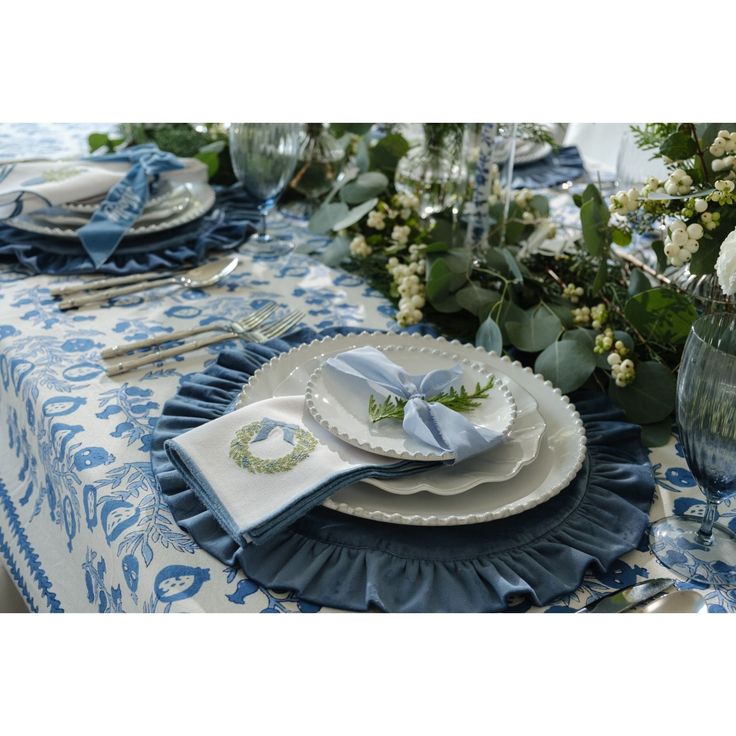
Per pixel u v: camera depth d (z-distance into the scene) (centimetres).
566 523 75
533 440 80
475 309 108
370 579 67
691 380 67
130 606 71
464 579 68
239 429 77
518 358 105
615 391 95
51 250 127
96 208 132
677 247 85
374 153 144
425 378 85
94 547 79
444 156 138
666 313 98
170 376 99
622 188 129
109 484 79
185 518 74
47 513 98
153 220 135
